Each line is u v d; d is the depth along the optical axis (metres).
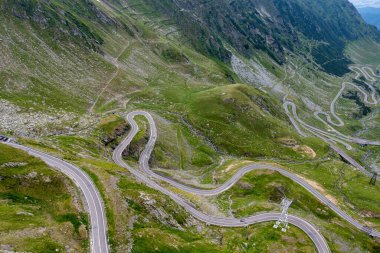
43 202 106.06
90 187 116.19
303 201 166.38
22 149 130.62
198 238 118.25
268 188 167.88
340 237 140.25
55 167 122.38
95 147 167.25
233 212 145.75
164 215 118.00
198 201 146.75
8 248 80.75
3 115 176.62
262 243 127.19
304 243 130.00
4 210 94.88
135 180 132.62
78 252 89.38
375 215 186.62
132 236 101.44
